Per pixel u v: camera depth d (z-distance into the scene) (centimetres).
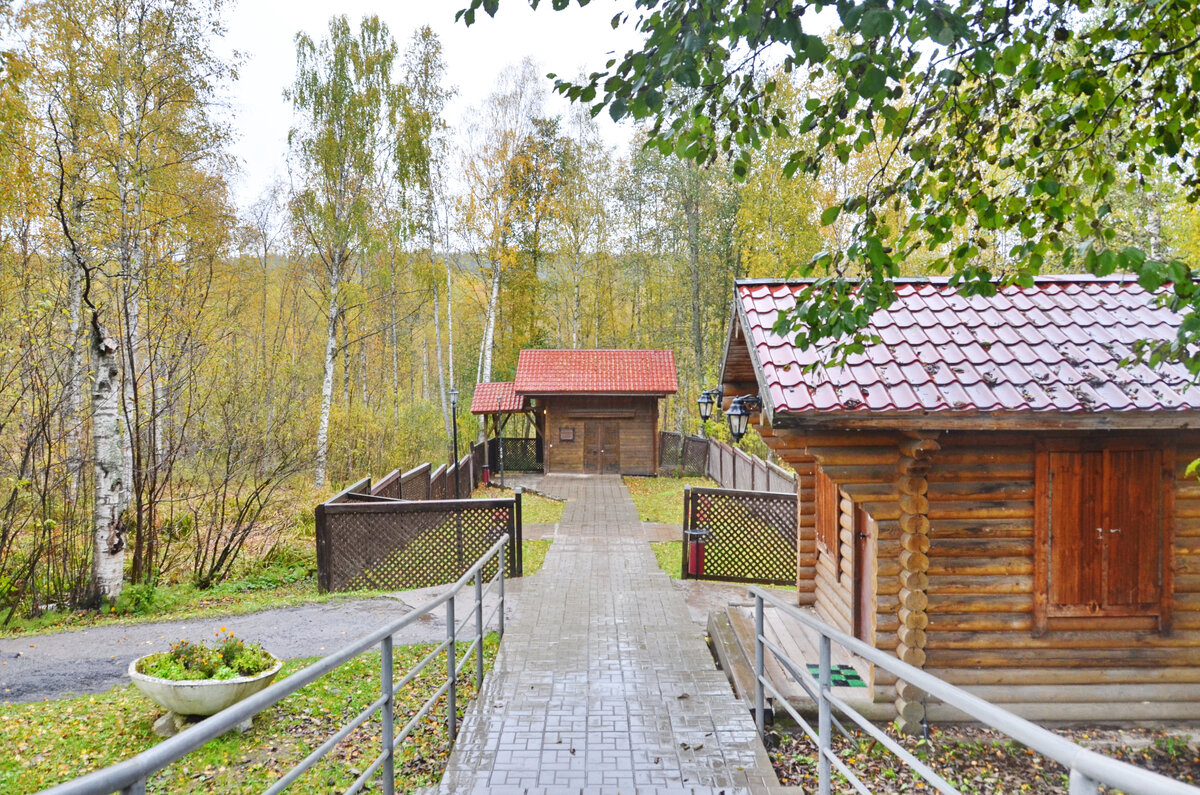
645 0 314
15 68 948
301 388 1678
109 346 999
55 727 579
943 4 255
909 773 492
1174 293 286
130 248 1153
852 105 339
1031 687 568
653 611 872
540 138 3344
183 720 570
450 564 1101
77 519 1058
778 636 710
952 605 567
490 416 3300
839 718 569
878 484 569
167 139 1471
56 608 982
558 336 3975
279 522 1284
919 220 409
